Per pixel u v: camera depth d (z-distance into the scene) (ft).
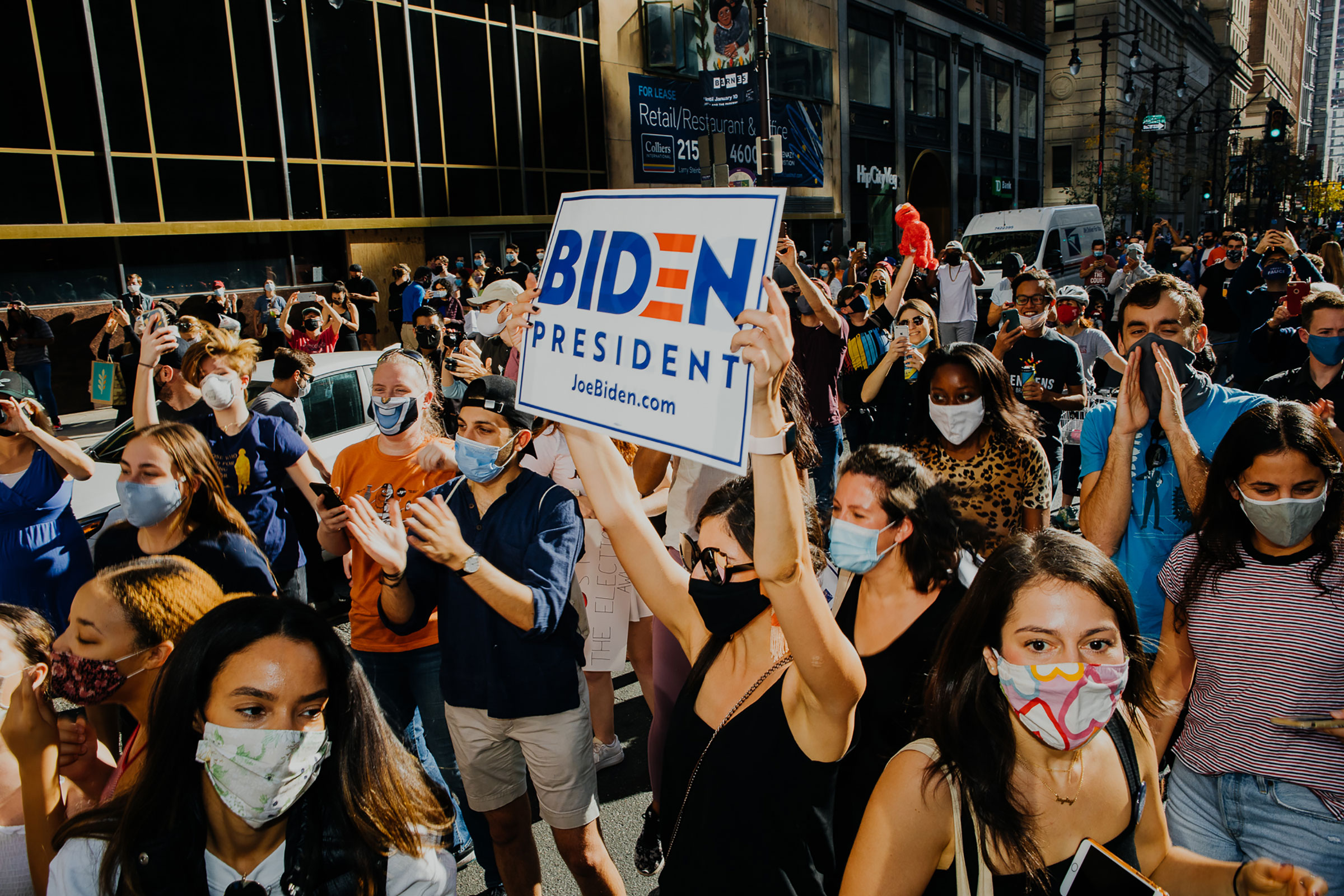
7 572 13.57
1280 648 7.32
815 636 5.43
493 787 9.45
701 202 5.83
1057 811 5.34
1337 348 12.55
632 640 13.69
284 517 14.44
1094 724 5.11
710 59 52.70
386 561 8.72
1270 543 7.48
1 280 42.09
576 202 6.71
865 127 100.22
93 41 43.09
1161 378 9.45
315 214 53.11
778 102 83.82
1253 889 5.56
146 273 46.91
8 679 6.53
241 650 5.05
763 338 5.11
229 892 5.15
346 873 5.26
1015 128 136.77
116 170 44.73
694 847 6.27
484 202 62.34
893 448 7.95
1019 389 17.46
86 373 44.75
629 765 13.51
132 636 6.75
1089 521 10.14
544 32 64.75
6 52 40.68
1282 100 389.80
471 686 9.16
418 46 57.36
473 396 9.16
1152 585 9.89
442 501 8.39
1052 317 17.94
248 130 49.67
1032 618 5.17
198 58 47.16
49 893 5.27
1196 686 8.02
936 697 5.49
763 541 5.28
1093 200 143.13
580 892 10.67
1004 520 11.64
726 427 5.45
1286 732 7.32
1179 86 212.02
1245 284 26.43
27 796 6.43
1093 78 159.63
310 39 51.65
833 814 6.50
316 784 5.37
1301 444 7.00
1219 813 7.73
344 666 5.39
